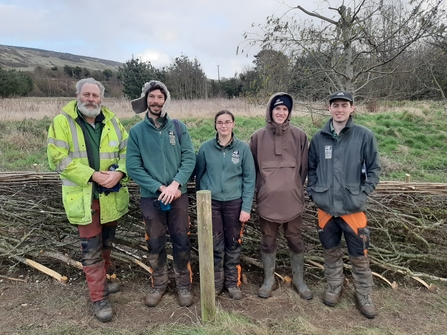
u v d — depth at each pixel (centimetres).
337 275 292
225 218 292
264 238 300
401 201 327
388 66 544
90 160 272
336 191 269
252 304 294
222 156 285
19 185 336
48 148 260
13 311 286
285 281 327
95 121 277
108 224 294
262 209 286
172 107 1652
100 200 271
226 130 276
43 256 347
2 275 340
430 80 659
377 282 330
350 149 267
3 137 998
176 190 267
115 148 281
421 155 809
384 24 497
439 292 314
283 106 277
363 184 271
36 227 344
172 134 278
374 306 291
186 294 293
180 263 291
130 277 339
